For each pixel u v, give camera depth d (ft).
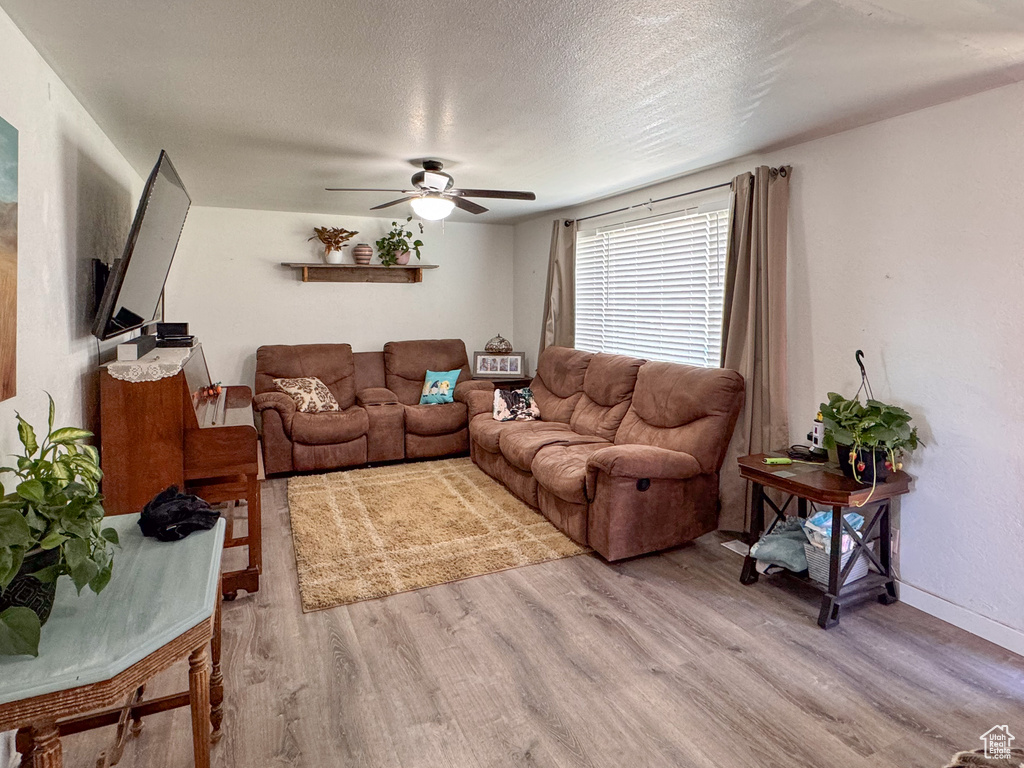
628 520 10.18
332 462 15.67
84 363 8.11
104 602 4.35
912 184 8.63
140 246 7.64
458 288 20.35
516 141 9.97
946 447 8.42
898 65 6.85
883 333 9.16
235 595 9.04
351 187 13.84
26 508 3.82
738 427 11.43
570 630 8.19
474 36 6.07
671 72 7.04
